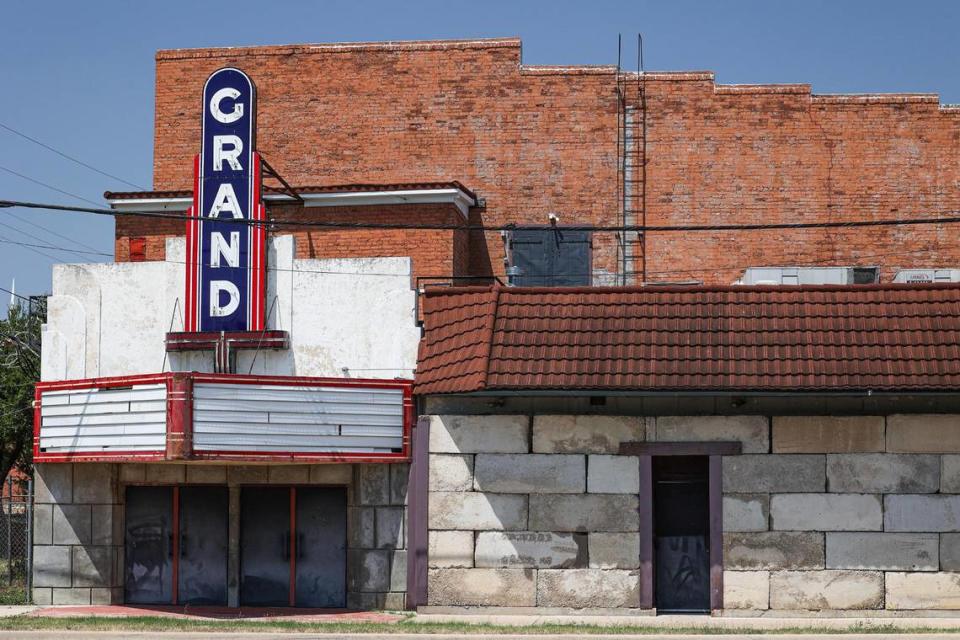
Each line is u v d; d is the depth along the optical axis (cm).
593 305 2222
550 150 3641
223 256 2480
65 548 2370
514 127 3653
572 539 2161
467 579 2178
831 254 3606
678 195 3619
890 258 3603
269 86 3734
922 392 2056
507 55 3669
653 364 2111
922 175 3612
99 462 2284
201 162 2561
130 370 2481
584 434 2173
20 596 2447
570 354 2142
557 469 2173
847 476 2120
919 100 3631
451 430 2208
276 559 2327
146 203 3434
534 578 2159
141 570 2377
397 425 2239
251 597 2327
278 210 3366
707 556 2175
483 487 2188
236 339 2434
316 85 3719
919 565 2098
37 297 3566
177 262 2495
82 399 2267
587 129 3638
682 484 2191
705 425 2152
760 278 3353
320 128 3706
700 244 3616
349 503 2281
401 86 3694
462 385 2138
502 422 2194
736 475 2138
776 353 2112
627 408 2170
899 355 2094
